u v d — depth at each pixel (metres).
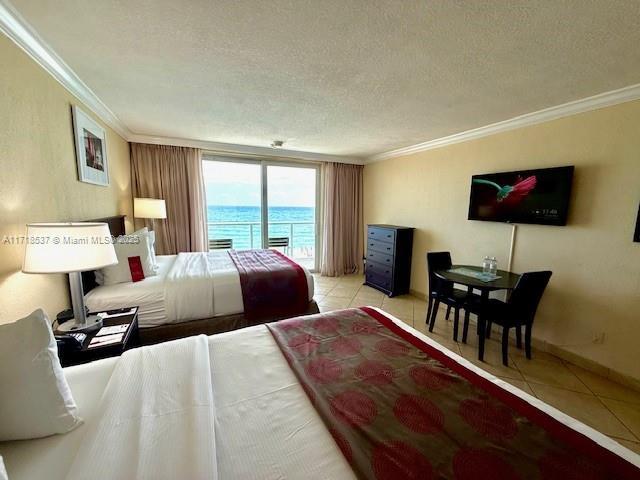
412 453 0.81
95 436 0.82
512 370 2.26
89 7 1.27
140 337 2.12
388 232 4.06
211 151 4.22
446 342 2.71
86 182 2.28
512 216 2.73
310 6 1.25
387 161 4.60
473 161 3.19
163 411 0.93
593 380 2.14
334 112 2.63
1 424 0.79
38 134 1.64
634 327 2.04
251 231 4.92
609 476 0.73
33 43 1.50
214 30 1.44
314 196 5.20
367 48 1.58
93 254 1.55
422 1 1.20
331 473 0.76
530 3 1.20
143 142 3.65
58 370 0.89
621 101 2.02
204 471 0.71
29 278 1.53
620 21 1.28
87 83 2.08
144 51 1.64
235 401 1.04
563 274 2.41
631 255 2.03
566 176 2.31
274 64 1.78
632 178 2.01
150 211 3.47
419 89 2.10
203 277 2.41
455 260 3.47
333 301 3.85
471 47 1.54
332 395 1.06
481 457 0.79
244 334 1.57
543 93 2.11
